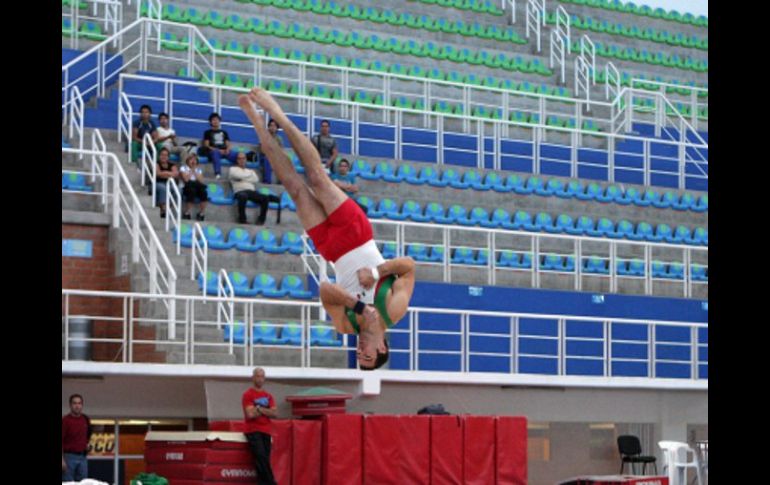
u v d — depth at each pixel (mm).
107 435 21156
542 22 40875
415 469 21188
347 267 10156
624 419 25984
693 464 24938
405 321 24531
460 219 28891
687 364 27578
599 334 26812
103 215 22734
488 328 25516
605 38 42594
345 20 37406
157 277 22250
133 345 21672
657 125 36562
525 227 29859
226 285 23828
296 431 20312
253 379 19828
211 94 29203
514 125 34719
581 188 32125
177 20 32812
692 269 31031
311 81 32031
